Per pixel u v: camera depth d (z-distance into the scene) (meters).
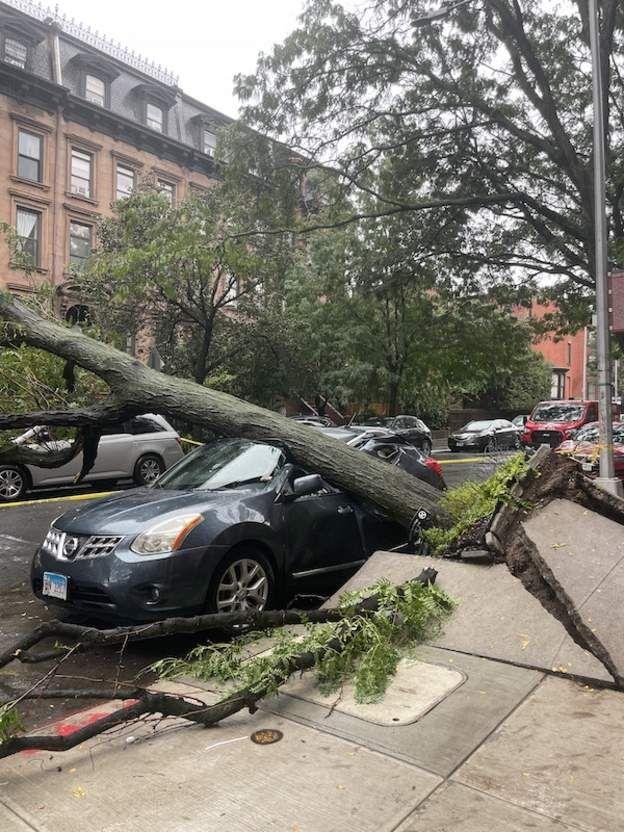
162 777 2.95
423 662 4.06
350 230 22.50
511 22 15.43
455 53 16.91
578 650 3.89
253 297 22.20
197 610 4.90
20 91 26.00
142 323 20.83
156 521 4.94
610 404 10.70
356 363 25.06
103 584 4.70
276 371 23.72
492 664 3.97
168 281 16.97
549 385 43.62
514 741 3.12
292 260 22.39
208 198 18.38
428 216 19.00
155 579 4.70
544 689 3.63
